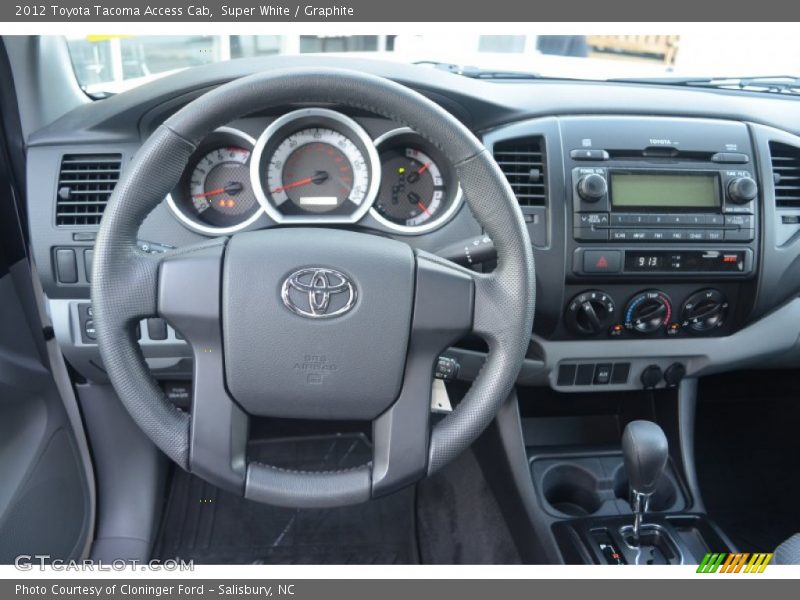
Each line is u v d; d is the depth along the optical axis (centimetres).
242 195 130
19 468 124
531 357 146
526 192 133
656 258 135
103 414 156
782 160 143
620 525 135
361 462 176
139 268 88
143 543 155
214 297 89
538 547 141
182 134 86
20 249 136
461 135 87
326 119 125
